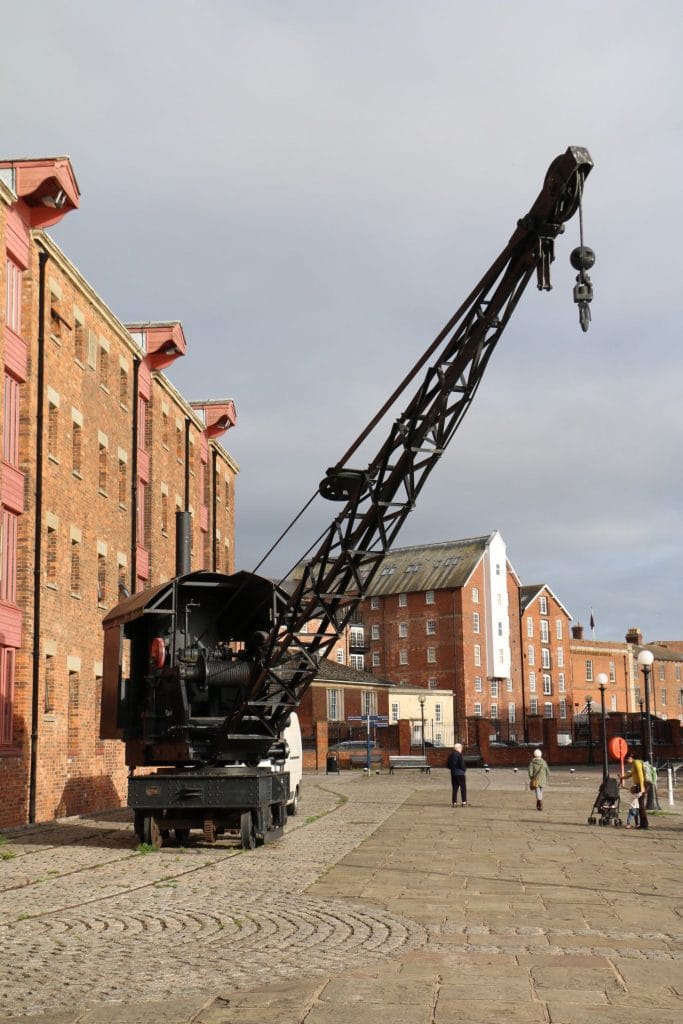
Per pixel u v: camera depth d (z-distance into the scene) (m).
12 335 24.55
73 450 29.09
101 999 7.86
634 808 24.80
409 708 91.50
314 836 22.02
